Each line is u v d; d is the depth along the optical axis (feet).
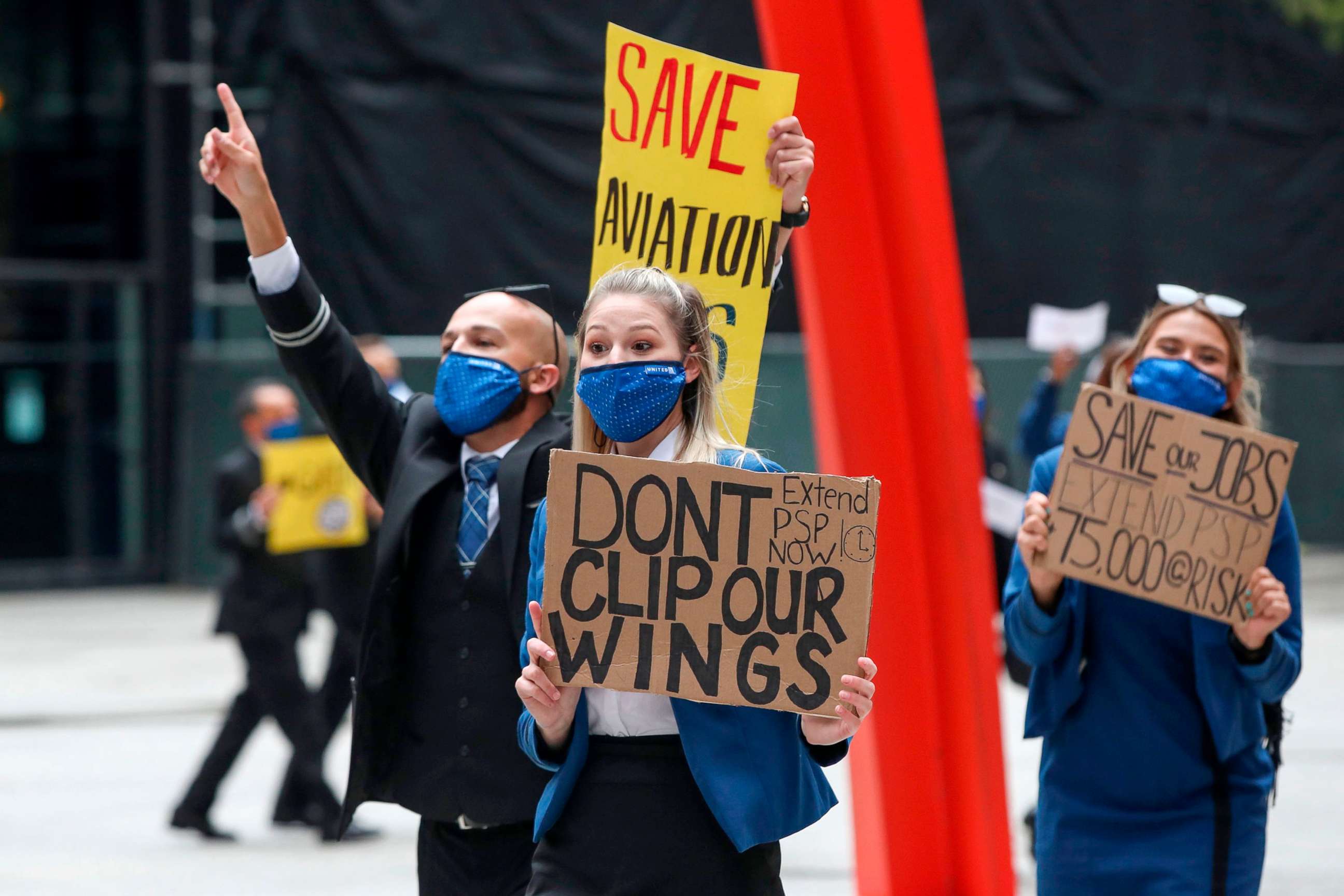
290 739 60.95
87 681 98.99
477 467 30.94
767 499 22.49
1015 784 68.39
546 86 136.98
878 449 36.19
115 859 58.23
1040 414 70.08
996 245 154.71
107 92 141.28
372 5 131.85
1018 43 154.51
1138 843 29.37
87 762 76.95
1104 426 30.01
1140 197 160.45
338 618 60.64
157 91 139.33
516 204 136.87
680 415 24.27
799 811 23.04
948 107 152.25
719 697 22.31
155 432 143.64
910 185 34.71
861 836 38.24
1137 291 160.97
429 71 133.90
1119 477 29.89
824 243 35.29
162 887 54.13
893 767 37.27
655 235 29.17
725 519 22.54
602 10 138.21
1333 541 174.70
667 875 22.63
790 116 28.58
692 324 23.89
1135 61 159.22
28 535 141.79
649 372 23.40
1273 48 166.40
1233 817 29.35
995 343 155.02
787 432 147.64
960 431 35.91
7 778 73.26
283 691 60.85
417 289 133.90
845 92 34.68
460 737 29.53
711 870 22.66
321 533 59.93
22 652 110.93
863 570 22.27
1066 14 155.94
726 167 28.78
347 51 132.05
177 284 142.41
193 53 137.80
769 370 147.54
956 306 35.55
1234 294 166.61
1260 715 30.09
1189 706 29.71
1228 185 165.37
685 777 22.90
